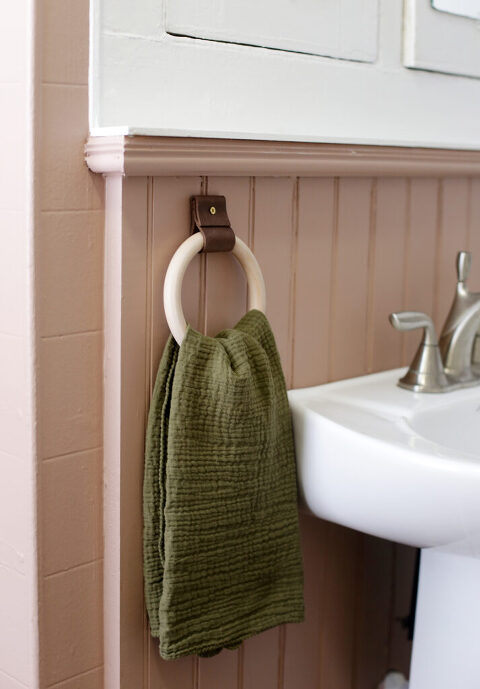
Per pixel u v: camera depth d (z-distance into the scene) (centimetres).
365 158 112
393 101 124
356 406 113
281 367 106
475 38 133
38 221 90
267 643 120
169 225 98
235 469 100
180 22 98
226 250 101
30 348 92
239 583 103
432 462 94
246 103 106
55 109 90
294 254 113
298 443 109
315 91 113
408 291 130
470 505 92
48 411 94
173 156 93
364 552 133
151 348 99
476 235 141
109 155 90
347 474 102
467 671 111
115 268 95
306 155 105
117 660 102
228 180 103
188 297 102
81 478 99
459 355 122
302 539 122
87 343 97
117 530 99
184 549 97
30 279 91
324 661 130
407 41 123
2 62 91
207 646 101
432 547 102
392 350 130
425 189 130
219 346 98
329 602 129
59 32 89
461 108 135
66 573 99
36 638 98
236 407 97
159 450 99
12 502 98
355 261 121
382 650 140
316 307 117
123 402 97
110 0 92
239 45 104
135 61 95
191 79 100
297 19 110
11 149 91
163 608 98
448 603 112
